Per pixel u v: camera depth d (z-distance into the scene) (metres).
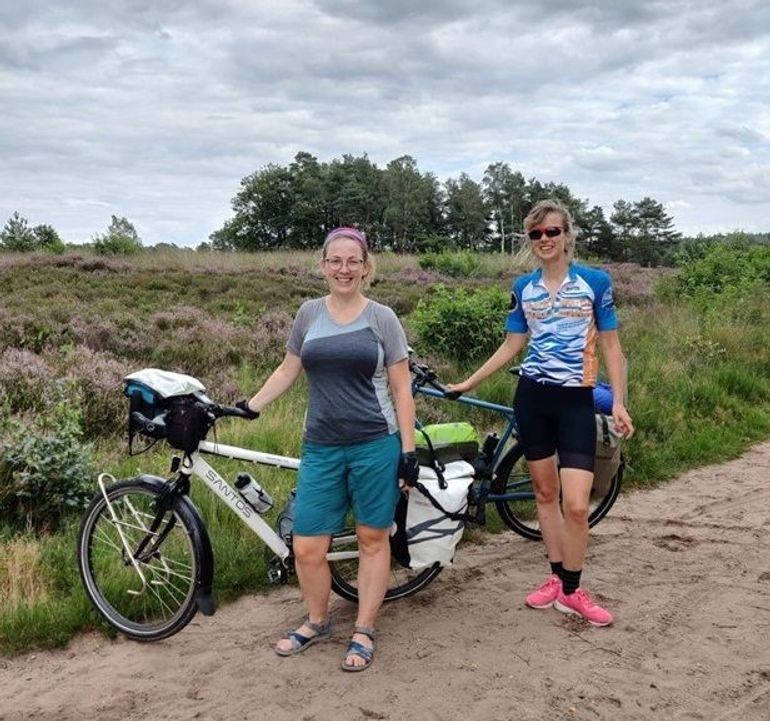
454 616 3.99
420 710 3.13
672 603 4.15
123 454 6.15
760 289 14.89
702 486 6.40
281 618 3.94
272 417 6.78
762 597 4.23
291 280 19.86
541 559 4.77
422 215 86.25
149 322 11.97
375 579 3.57
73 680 3.35
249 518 3.76
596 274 3.75
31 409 6.49
